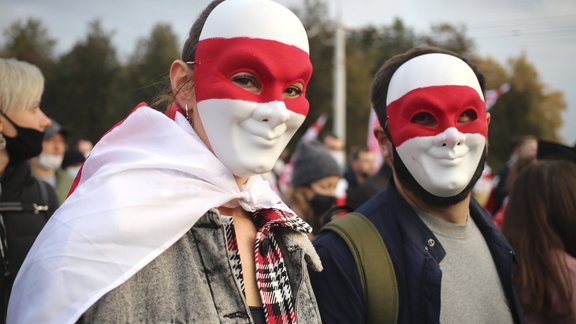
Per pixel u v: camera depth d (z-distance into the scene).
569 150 2.36
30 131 1.91
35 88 1.92
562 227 2.01
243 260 1.29
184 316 1.10
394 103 1.73
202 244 1.18
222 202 1.21
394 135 1.72
